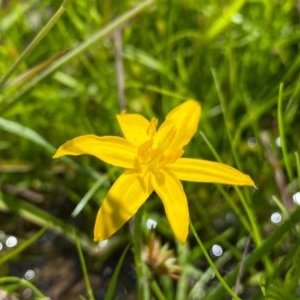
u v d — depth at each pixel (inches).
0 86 7.0
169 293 7.3
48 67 7.8
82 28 9.6
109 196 4.7
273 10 9.7
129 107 9.2
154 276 7.9
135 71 9.5
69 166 8.9
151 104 9.4
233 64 9.1
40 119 9.2
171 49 9.7
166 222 8.4
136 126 5.0
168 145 4.9
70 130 9.2
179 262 7.5
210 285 8.0
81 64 9.7
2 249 8.6
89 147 4.8
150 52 9.7
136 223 5.4
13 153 9.3
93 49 9.4
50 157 9.1
